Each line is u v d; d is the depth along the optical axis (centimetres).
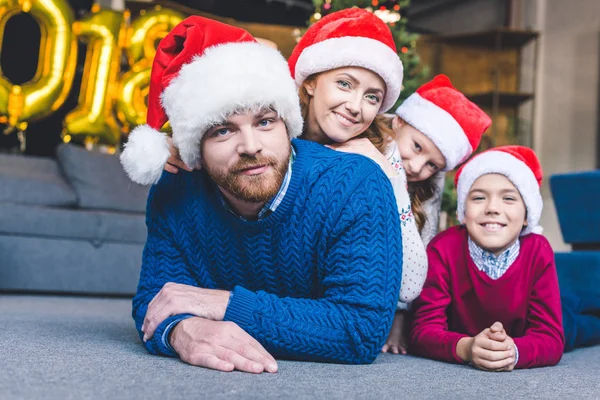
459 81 669
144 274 128
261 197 106
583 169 645
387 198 117
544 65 677
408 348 147
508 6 711
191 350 107
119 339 143
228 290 125
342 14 144
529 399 94
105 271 336
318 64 138
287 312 111
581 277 246
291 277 119
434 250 147
